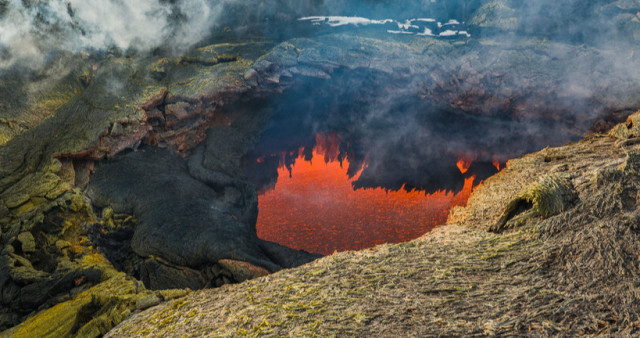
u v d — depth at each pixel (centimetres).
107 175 1281
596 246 490
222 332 470
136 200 1205
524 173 813
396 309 448
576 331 378
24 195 1157
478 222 696
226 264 1013
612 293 414
